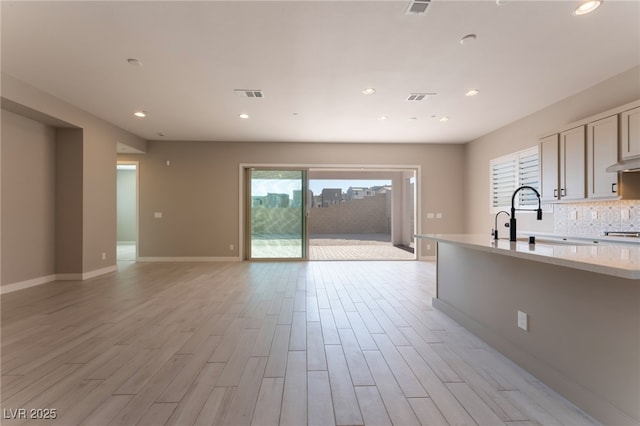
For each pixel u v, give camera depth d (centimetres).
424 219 707
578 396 170
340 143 696
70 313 332
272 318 317
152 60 330
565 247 206
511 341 230
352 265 639
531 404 173
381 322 306
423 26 271
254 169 698
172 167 684
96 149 523
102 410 167
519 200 534
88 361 224
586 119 372
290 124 561
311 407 170
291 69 351
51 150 484
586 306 168
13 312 335
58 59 329
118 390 186
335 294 413
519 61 331
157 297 396
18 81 379
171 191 684
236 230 689
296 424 156
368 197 1570
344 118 525
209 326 294
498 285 246
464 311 299
